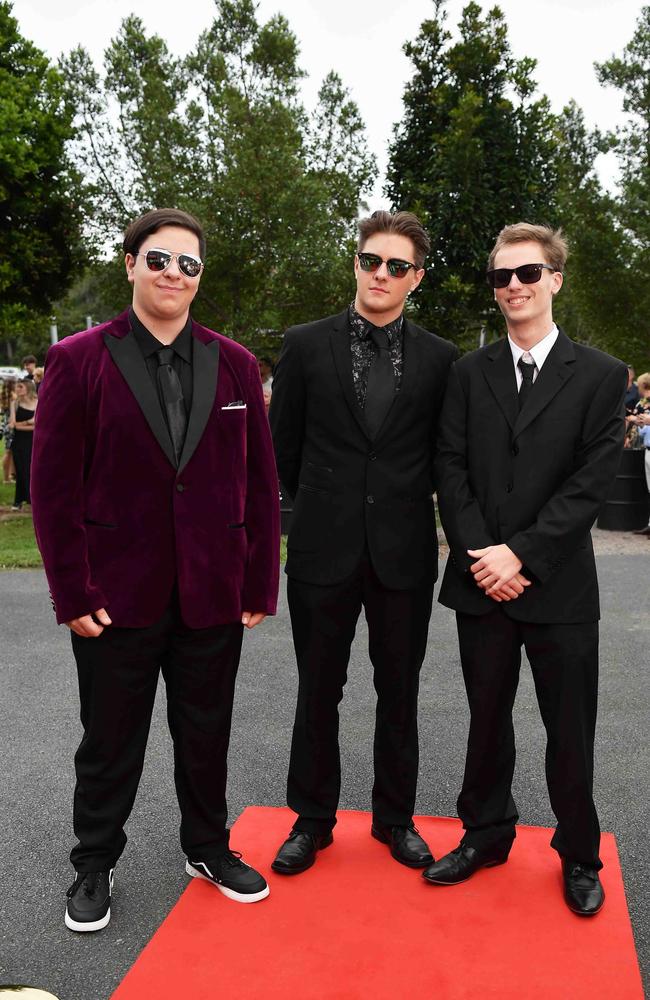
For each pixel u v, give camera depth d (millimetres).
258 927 2307
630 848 2766
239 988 2053
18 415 10438
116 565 2318
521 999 2008
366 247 2541
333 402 2592
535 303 2424
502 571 2359
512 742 2584
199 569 2365
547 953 2188
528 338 2475
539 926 2305
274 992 2037
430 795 3168
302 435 2756
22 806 3090
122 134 11328
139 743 2441
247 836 2814
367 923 2322
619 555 8055
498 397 2490
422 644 2686
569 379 2438
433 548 2693
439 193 8891
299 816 2689
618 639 5227
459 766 3418
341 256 11016
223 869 2482
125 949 2264
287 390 2688
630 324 20062
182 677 2451
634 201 19391
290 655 4918
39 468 2225
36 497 2238
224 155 11125
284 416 2715
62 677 4539
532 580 2396
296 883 2529
